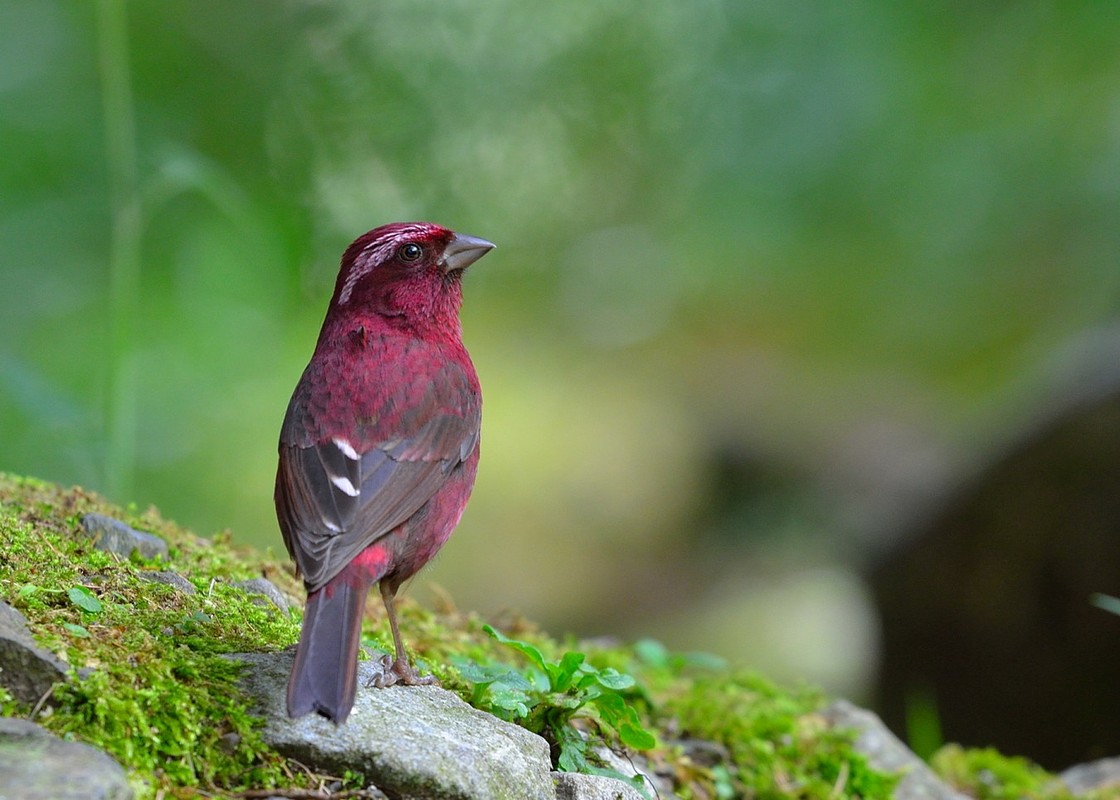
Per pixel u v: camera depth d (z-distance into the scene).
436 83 17.06
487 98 17.45
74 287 15.01
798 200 19.44
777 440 20.61
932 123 18.41
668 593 19.19
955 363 21.16
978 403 19.66
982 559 12.10
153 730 4.18
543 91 18.02
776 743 6.93
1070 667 11.67
